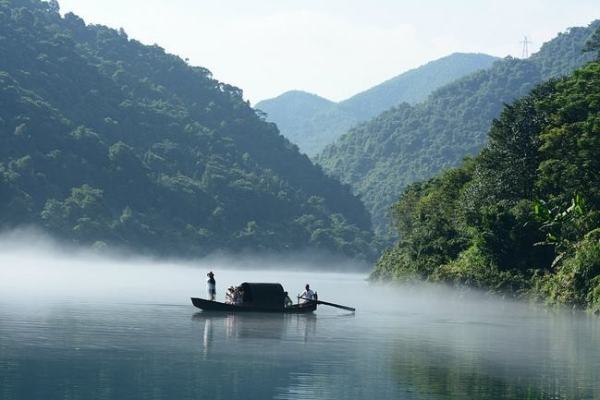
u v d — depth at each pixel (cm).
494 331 5338
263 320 5894
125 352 3866
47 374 3225
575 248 7638
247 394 2994
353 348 4281
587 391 3172
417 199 14762
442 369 3622
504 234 8700
